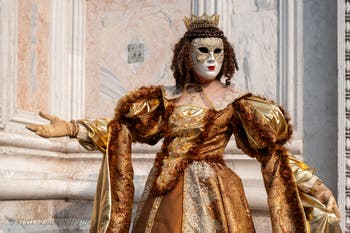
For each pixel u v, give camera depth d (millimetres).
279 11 4223
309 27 4121
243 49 4328
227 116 2926
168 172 2836
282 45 4199
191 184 2789
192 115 2893
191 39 3023
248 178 4023
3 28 4105
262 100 2924
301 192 2873
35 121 4465
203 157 2854
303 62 4117
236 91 2990
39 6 4605
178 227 2707
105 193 2881
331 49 4043
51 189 4340
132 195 2971
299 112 4082
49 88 4707
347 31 3807
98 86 4918
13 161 4125
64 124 2924
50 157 4551
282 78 4176
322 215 2801
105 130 3020
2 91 4090
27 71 4434
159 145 4410
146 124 3037
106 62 4906
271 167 2852
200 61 2973
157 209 2803
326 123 4012
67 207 4559
